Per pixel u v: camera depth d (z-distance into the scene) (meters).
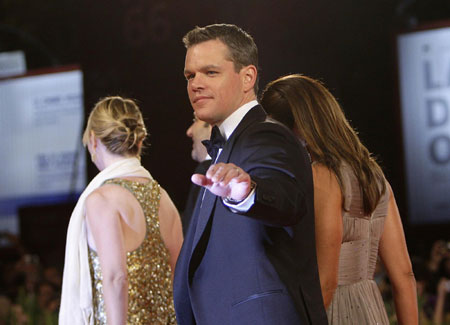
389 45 15.80
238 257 3.30
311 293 3.32
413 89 15.96
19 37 19.77
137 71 15.37
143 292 4.68
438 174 15.96
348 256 4.20
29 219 19.58
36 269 12.38
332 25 15.14
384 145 16.05
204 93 3.53
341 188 4.09
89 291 4.67
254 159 3.23
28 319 10.00
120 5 15.26
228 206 3.03
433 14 16.30
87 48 15.62
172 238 4.95
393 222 4.55
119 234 4.58
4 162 19.91
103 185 4.77
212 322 3.32
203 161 5.28
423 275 11.16
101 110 4.96
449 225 15.80
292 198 3.07
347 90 15.67
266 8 14.65
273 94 4.41
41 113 19.66
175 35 14.98
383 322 4.27
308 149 4.35
